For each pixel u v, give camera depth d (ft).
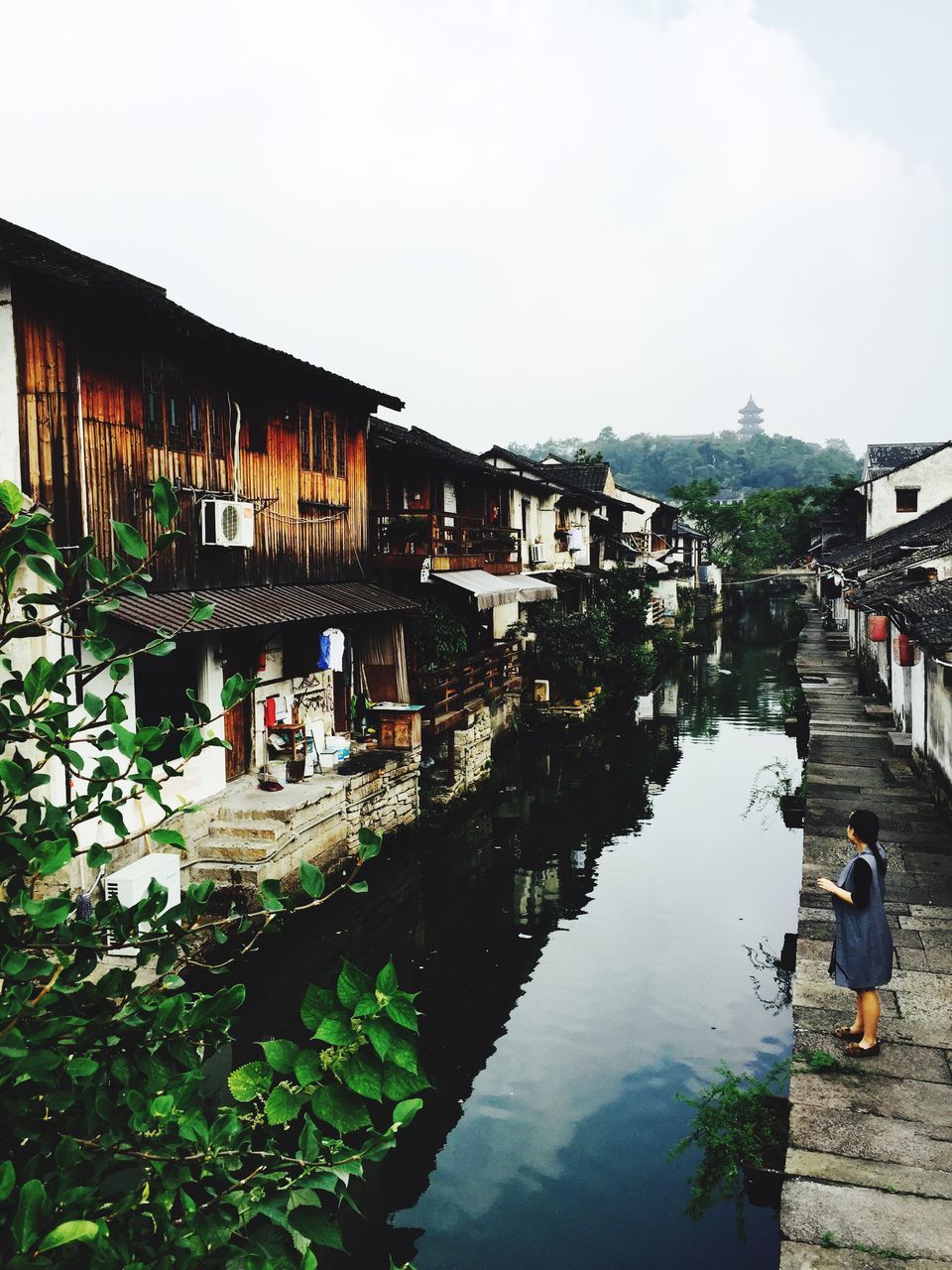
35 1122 9.21
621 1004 34.68
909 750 57.62
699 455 594.65
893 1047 23.54
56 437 31.27
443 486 75.51
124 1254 8.29
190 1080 9.76
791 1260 16.60
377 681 56.59
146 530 35.76
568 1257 22.09
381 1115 28.19
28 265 28.86
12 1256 7.16
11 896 9.65
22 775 9.80
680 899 45.27
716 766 73.15
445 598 71.72
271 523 45.42
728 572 245.65
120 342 34.53
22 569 27.53
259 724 45.83
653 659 108.06
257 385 44.09
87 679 11.05
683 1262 21.88
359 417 55.36
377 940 40.60
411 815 52.39
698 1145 24.53
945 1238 17.03
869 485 123.44
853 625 115.65
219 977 33.53
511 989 35.96
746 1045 31.55
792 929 41.39
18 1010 8.79
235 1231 9.42
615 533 147.84
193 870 36.14
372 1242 22.86
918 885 34.63
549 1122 27.58
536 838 55.47
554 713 84.99
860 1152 19.56
